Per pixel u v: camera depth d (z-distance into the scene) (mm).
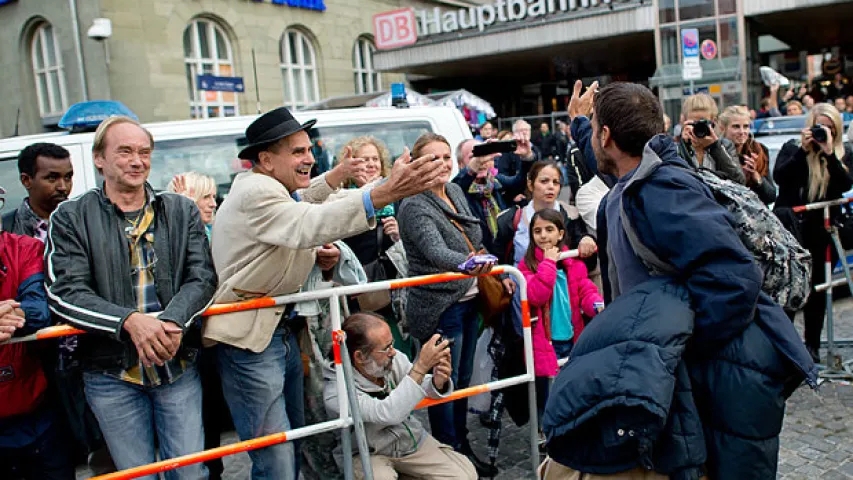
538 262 3758
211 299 2623
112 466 3090
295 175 2674
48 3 16594
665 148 2043
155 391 2602
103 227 2533
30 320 2426
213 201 3963
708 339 1905
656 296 1953
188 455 2586
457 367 3568
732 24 14500
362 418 2859
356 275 3232
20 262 2602
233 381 2732
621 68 22953
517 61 19797
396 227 3918
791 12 14461
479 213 4410
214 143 4668
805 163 4770
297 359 2988
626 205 2043
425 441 3146
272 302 2664
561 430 1958
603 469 2010
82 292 2432
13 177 4227
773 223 2076
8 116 18281
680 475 1919
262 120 2619
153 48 16578
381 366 2967
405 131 5184
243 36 18484
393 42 19484
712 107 4344
